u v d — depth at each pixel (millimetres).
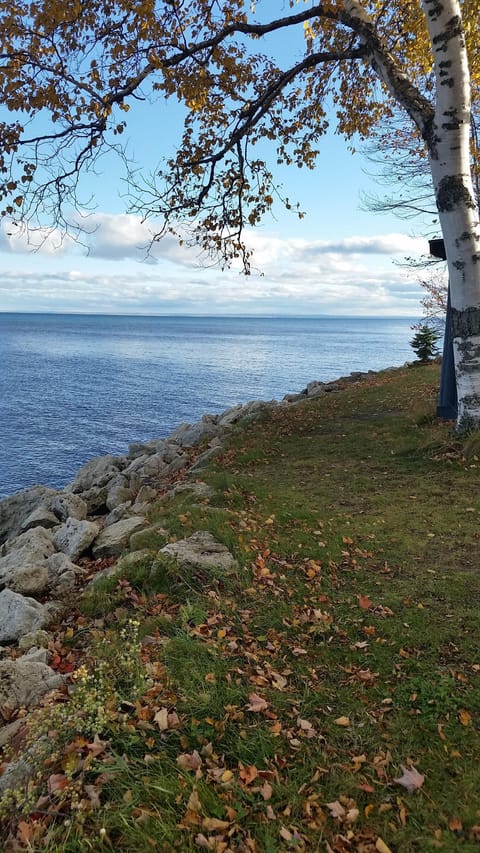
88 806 2721
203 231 12547
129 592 5270
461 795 2838
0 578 6234
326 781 2967
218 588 5160
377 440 11125
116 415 38906
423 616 4590
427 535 6355
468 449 8828
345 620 4617
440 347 28812
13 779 2994
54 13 8227
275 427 13750
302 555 5914
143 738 3178
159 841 2551
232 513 6988
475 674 3818
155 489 10453
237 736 3252
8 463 26688
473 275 8805
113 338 156625
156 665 3871
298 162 13086
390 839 2623
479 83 13430
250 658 4070
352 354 97688
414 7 11633
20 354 93438
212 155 11750
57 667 4355
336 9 9758
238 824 2668
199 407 42375
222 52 10672
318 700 3629
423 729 3332
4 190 9031
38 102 8758
